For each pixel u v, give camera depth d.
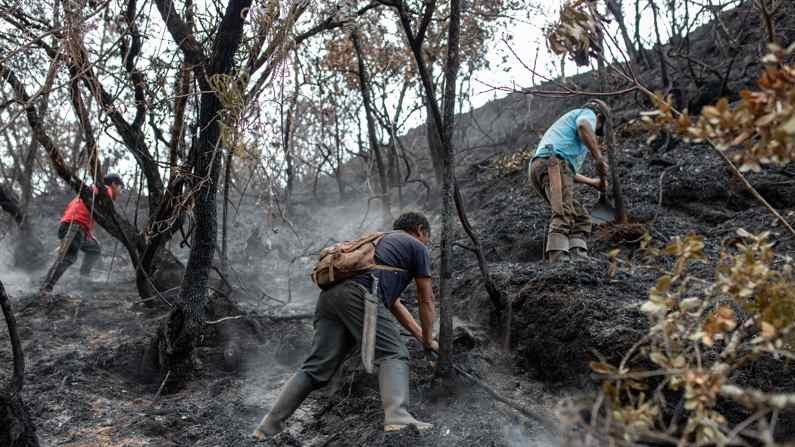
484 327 5.16
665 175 6.72
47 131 6.30
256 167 5.25
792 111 2.23
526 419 4.11
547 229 6.40
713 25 9.01
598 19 3.47
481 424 4.10
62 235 7.54
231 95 4.68
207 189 5.32
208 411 4.76
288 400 3.99
